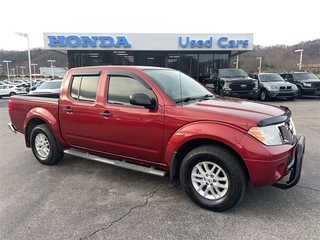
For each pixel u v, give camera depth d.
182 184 3.21
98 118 3.79
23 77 96.00
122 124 3.55
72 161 4.95
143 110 3.38
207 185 3.07
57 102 4.35
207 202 3.05
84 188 3.73
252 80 14.05
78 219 2.92
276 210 3.04
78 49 19.81
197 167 3.11
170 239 2.55
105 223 2.84
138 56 21.38
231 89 13.88
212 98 3.87
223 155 2.87
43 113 4.50
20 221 2.89
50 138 4.51
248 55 64.50
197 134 2.96
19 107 4.97
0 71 107.62
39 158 4.78
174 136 3.13
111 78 3.76
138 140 3.46
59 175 4.24
